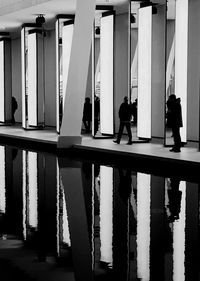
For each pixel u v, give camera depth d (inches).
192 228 292.8
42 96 1057.5
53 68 1096.2
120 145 740.0
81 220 316.5
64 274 208.4
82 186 439.5
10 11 908.0
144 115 768.3
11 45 1266.0
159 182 453.7
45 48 1121.4
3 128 1157.7
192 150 671.8
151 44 748.6
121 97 884.6
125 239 269.1
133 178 479.8
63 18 894.4
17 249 249.6
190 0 744.3
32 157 660.7
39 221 314.0
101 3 790.5
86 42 728.3
